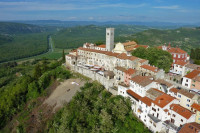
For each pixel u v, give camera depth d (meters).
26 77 139.62
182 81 94.69
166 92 83.25
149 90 79.44
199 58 154.62
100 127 72.94
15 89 120.75
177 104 69.69
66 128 79.00
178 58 125.44
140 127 71.69
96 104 85.06
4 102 110.50
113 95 98.19
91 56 137.38
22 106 111.19
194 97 70.12
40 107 106.00
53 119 92.62
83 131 75.50
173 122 67.38
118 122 74.25
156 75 94.94
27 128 94.69
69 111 87.94
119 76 104.50
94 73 116.06
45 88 123.12
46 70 151.75
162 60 110.19
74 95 104.94
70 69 137.88
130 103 81.88
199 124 61.25
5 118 103.75
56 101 105.50
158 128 67.19
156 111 68.75
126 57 112.44
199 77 87.12
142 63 107.62
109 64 122.19
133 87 87.81
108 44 146.12
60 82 125.38
